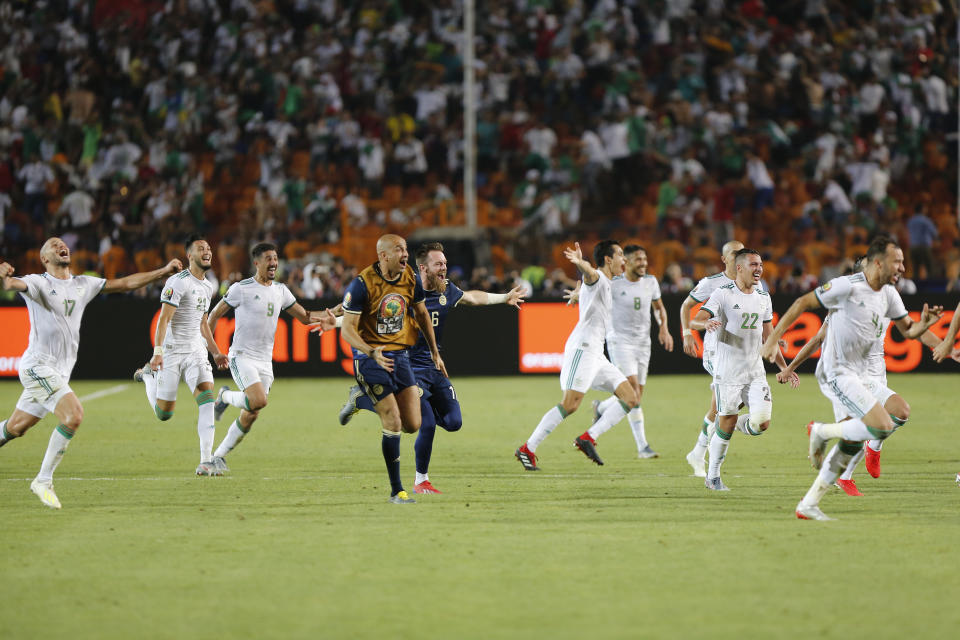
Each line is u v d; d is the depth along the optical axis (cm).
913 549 2358
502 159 9650
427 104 9981
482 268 7206
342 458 3838
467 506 2888
